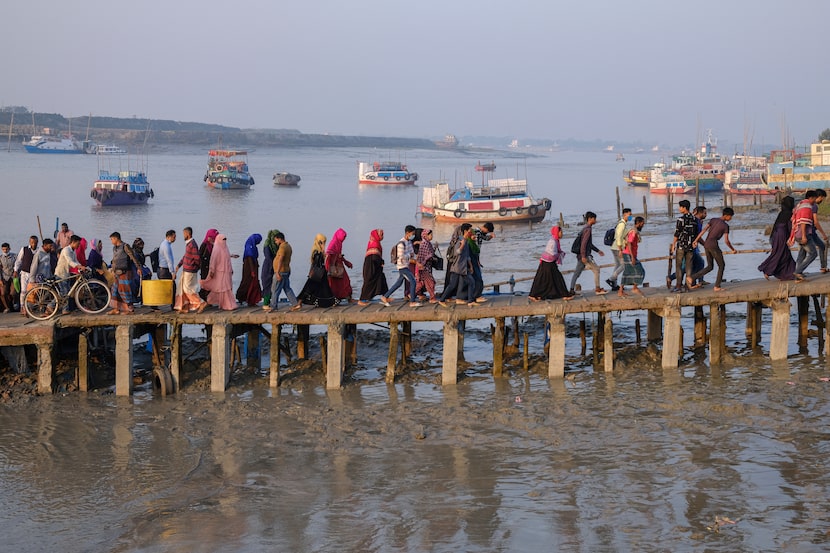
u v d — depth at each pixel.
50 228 66.19
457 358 19.47
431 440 14.81
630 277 18.33
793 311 24.27
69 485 13.45
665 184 114.25
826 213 53.00
